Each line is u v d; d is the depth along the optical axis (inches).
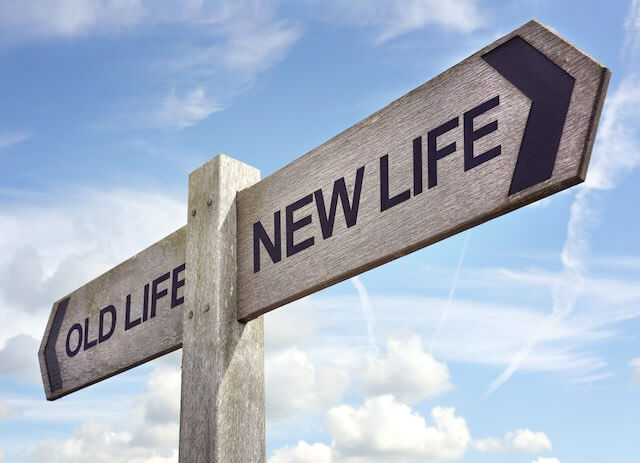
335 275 35.8
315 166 38.5
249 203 41.9
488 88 31.1
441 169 32.2
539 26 29.7
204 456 38.2
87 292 52.7
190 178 44.6
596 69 27.3
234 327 40.3
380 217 34.4
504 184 29.5
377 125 35.7
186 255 43.4
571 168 27.3
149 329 46.1
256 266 40.3
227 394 38.8
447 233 31.4
